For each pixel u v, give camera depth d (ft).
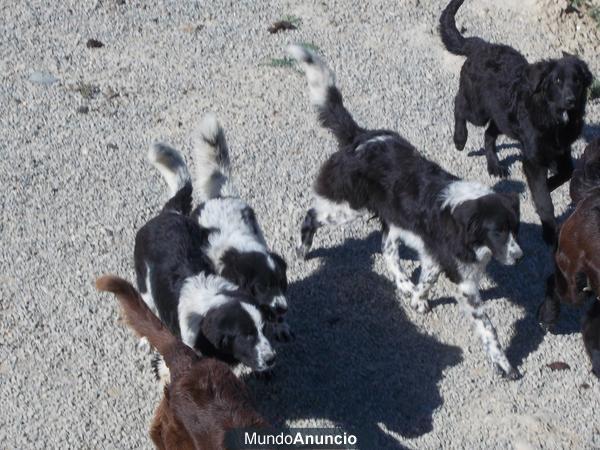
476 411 17.31
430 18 24.57
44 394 17.20
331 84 18.98
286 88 22.59
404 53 23.63
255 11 24.47
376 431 17.01
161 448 15.72
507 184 21.01
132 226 19.63
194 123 21.67
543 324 18.34
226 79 22.72
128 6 24.35
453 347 18.16
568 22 24.61
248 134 21.49
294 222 19.84
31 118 21.54
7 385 17.26
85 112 21.76
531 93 19.71
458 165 21.26
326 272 19.13
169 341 15.62
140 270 17.49
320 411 17.21
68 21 23.88
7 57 22.84
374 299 18.78
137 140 21.25
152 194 20.22
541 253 19.71
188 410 15.25
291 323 18.33
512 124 20.16
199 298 16.49
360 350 18.04
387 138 18.63
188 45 23.44
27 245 19.20
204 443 15.14
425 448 16.84
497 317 18.65
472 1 24.85
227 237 17.49
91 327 18.04
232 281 17.08
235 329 16.10
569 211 20.54
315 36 23.89
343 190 18.70
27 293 18.47
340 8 24.67
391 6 24.76
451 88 22.85
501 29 24.38
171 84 22.53
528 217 20.35
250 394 16.19
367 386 17.56
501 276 19.30
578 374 17.88
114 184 20.36
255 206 20.07
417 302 18.52
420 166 18.19
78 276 18.76
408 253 19.52
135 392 17.29
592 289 17.37
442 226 17.67
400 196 18.17
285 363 17.78
